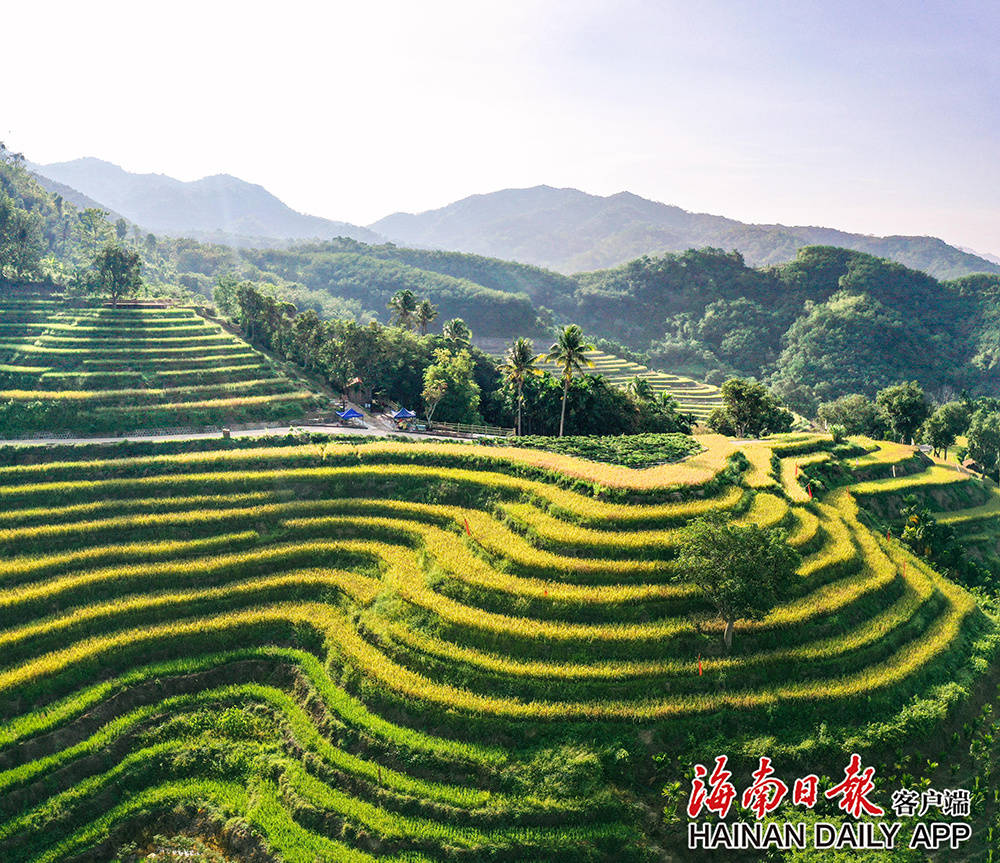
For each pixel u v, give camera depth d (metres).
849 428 144.50
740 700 52.94
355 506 78.12
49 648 60.97
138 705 58.19
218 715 58.03
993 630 70.25
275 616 65.06
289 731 55.56
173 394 106.75
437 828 46.81
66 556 69.75
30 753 53.00
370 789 49.56
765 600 54.22
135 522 74.25
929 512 99.75
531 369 112.81
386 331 129.88
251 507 78.00
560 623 58.47
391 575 67.25
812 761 50.56
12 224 155.00
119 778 53.00
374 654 59.22
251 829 48.97
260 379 115.44
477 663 55.66
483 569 64.94
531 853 45.50
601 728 51.19
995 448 128.75
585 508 70.75
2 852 47.91
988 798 51.47
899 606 67.12
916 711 54.06
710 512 58.50
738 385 120.44
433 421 114.75
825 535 75.56
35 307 136.50
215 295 185.25
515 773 49.12
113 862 48.94
